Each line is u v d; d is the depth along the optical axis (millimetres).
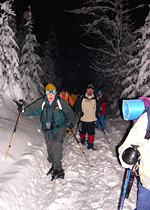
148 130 1951
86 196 3393
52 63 22516
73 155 5168
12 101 7898
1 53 8117
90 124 5641
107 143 6469
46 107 3914
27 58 11945
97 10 14633
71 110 4039
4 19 8281
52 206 3098
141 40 9242
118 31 13078
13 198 2811
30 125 6711
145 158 1981
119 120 10250
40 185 3717
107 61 16312
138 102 2166
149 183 2045
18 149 4227
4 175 3156
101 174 4133
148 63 8625
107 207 3053
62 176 3984
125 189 2445
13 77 8367
